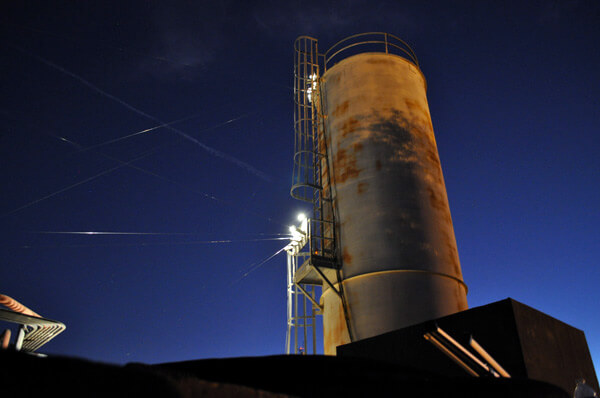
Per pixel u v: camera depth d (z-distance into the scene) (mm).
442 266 20469
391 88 24188
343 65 25578
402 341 9938
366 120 23359
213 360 4531
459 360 5445
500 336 8414
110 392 1645
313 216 23938
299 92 27047
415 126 23578
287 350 25250
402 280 19641
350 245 21297
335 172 23375
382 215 21047
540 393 4039
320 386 3955
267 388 3910
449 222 22359
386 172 21922
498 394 3869
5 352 1485
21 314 7746
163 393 1918
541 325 9016
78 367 1608
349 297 20516
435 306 19328
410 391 3947
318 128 25906
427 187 22188
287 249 27344
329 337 21531
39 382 1450
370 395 3852
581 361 9781
